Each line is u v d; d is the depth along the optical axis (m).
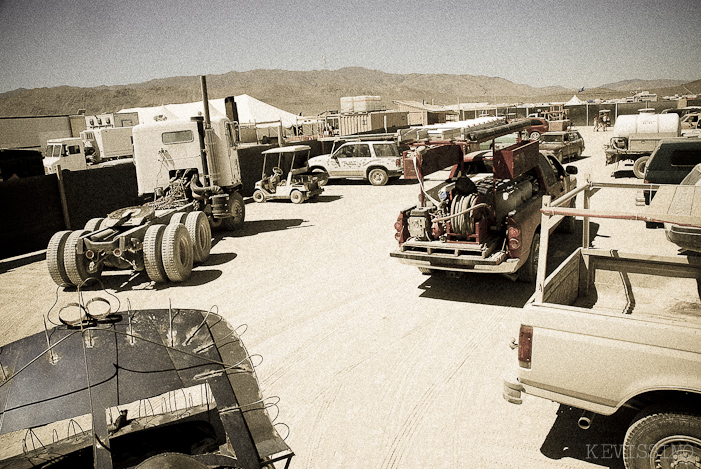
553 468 3.52
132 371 2.76
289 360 5.45
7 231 11.54
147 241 8.16
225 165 11.78
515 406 4.32
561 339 3.23
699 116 22.52
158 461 2.39
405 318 6.37
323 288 7.73
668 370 2.91
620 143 17.50
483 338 5.64
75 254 8.22
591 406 3.23
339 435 4.09
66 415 2.53
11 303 8.20
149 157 11.41
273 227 12.75
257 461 2.58
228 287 8.10
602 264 4.53
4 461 3.07
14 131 32.97
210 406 3.45
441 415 4.27
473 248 6.43
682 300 4.21
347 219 13.11
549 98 153.75
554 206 3.75
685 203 6.97
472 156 7.77
